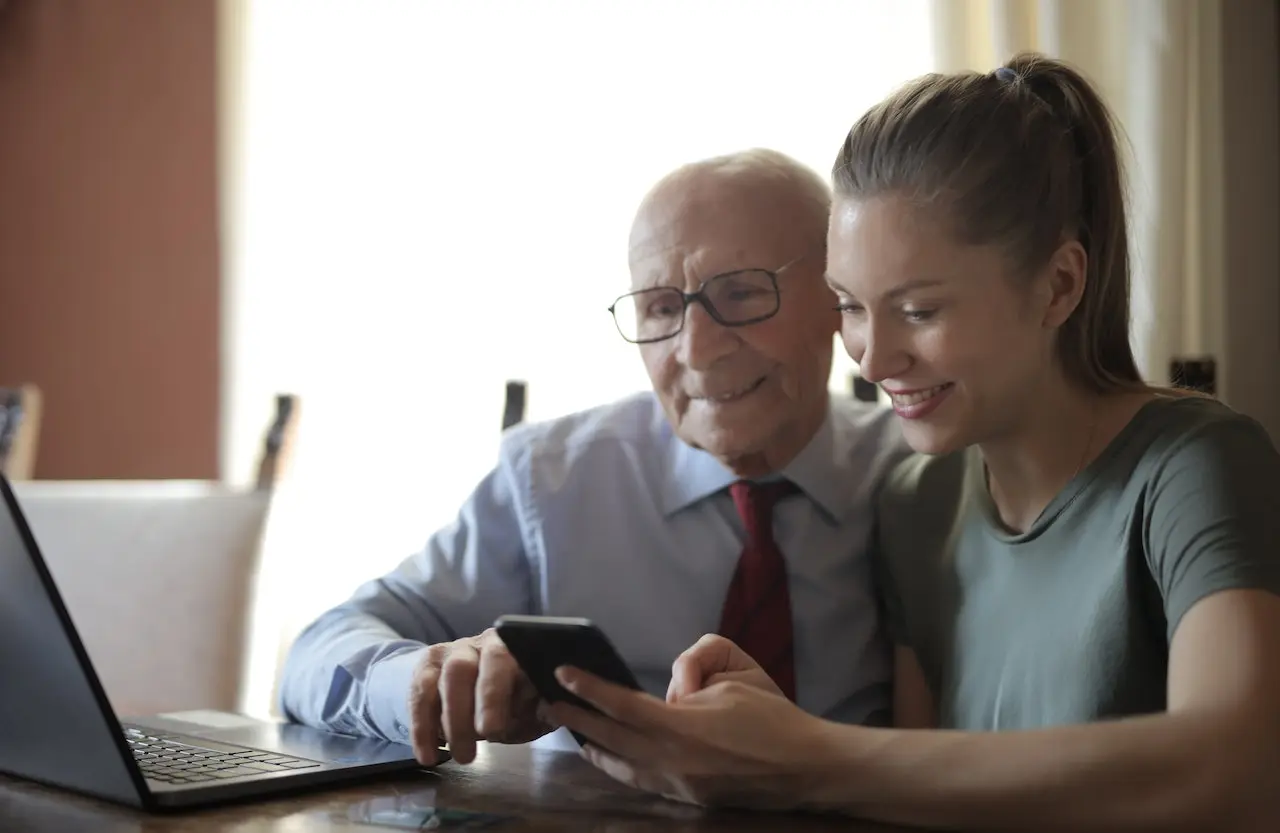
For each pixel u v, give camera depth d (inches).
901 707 51.1
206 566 72.0
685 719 33.0
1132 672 39.1
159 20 109.2
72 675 33.6
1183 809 29.6
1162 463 38.9
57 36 112.8
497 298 94.8
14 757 38.4
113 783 34.4
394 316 97.7
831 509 53.9
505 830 31.9
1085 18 65.2
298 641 53.1
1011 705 42.4
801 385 52.2
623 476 57.3
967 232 38.0
